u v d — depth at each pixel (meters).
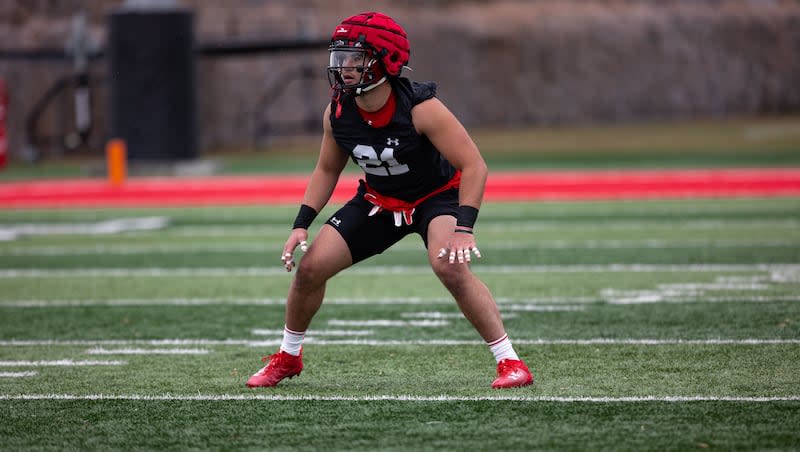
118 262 39.59
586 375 21.22
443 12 129.88
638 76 138.12
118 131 75.25
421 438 16.95
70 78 93.75
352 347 24.58
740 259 37.25
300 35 100.00
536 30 132.00
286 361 20.64
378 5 124.31
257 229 48.81
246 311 29.73
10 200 62.94
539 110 132.00
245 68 111.19
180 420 18.28
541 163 81.19
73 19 108.62
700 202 56.44
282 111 113.00
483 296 19.55
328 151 19.66
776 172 67.81
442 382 20.86
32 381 21.53
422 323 27.45
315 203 19.88
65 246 44.16
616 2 142.50
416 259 39.62
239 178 72.06
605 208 54.75
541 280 33.91
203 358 23.72
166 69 74.62
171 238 46.25
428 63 125.50
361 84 17.98
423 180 19.12
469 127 128.25
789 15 146.25
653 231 45.50
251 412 18.73
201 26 110.12
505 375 19.95
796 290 30.91
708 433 16.95
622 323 26.73
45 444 17.00
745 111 144.62
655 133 116.06
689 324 26.38
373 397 19.67
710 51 142.50
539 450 16.22
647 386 20.17
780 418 17.77
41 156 99.31
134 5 74.44
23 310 30.23
